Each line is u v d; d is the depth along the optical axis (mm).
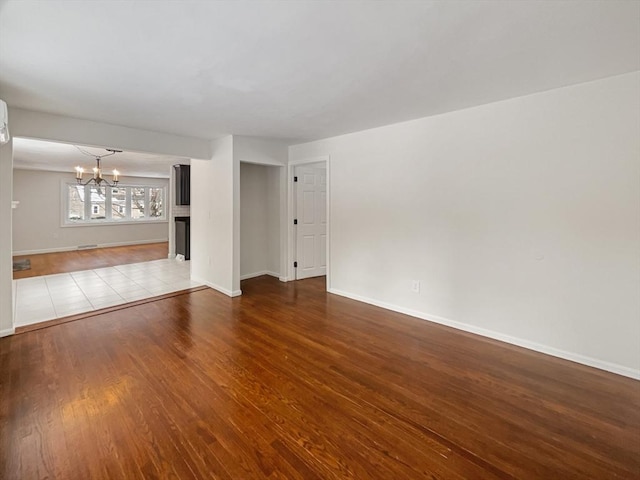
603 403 2064
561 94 2562
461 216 3201
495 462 1598
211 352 2758
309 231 5457
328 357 2680
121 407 2010
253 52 1970
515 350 2803
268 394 2158
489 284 3047
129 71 2240
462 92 2666
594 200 2465
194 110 3158
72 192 8773
